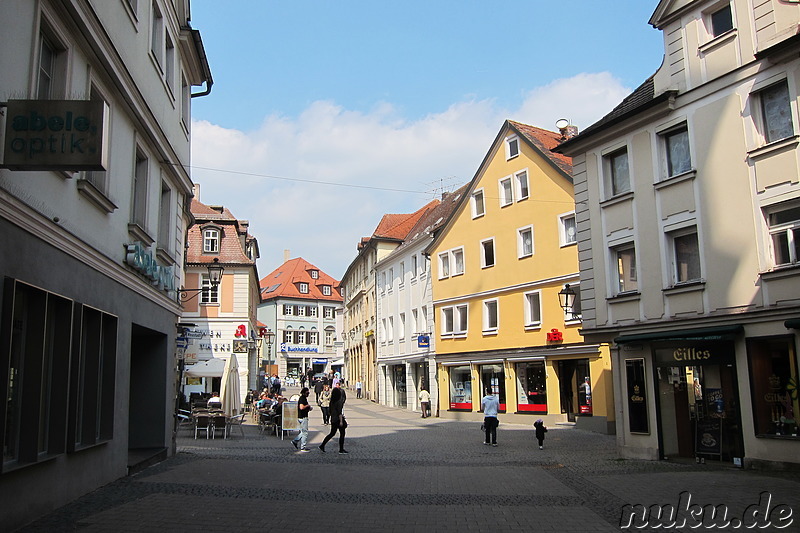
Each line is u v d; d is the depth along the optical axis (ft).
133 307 42.73
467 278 114.01
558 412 93.04
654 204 55.62
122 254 40.70
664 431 54.29
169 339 53.36
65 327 30.78
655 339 53.57
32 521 27.22
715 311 50.03
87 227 34.50
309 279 304.50
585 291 62.34
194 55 60.70
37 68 27.99
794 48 45.32
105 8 36.50
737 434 48.34
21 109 24.63
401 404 147.84
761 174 47.57
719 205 50.29
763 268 46.96
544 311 96.12
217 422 72.54
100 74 36.19
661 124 55.36
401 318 145.59
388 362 153.58
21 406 27.27
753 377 47.29
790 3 46.26
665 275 54.19
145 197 46.37
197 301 124.88
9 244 25.22
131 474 41.52
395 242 168.35
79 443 34.45
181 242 58.23
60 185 30.76
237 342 124.67
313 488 38.45
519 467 50.75
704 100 52.01
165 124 51.78
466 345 113.09
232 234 130.52
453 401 117.08
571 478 44.21
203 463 48.57
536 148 98.58
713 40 51.44
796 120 45.42
